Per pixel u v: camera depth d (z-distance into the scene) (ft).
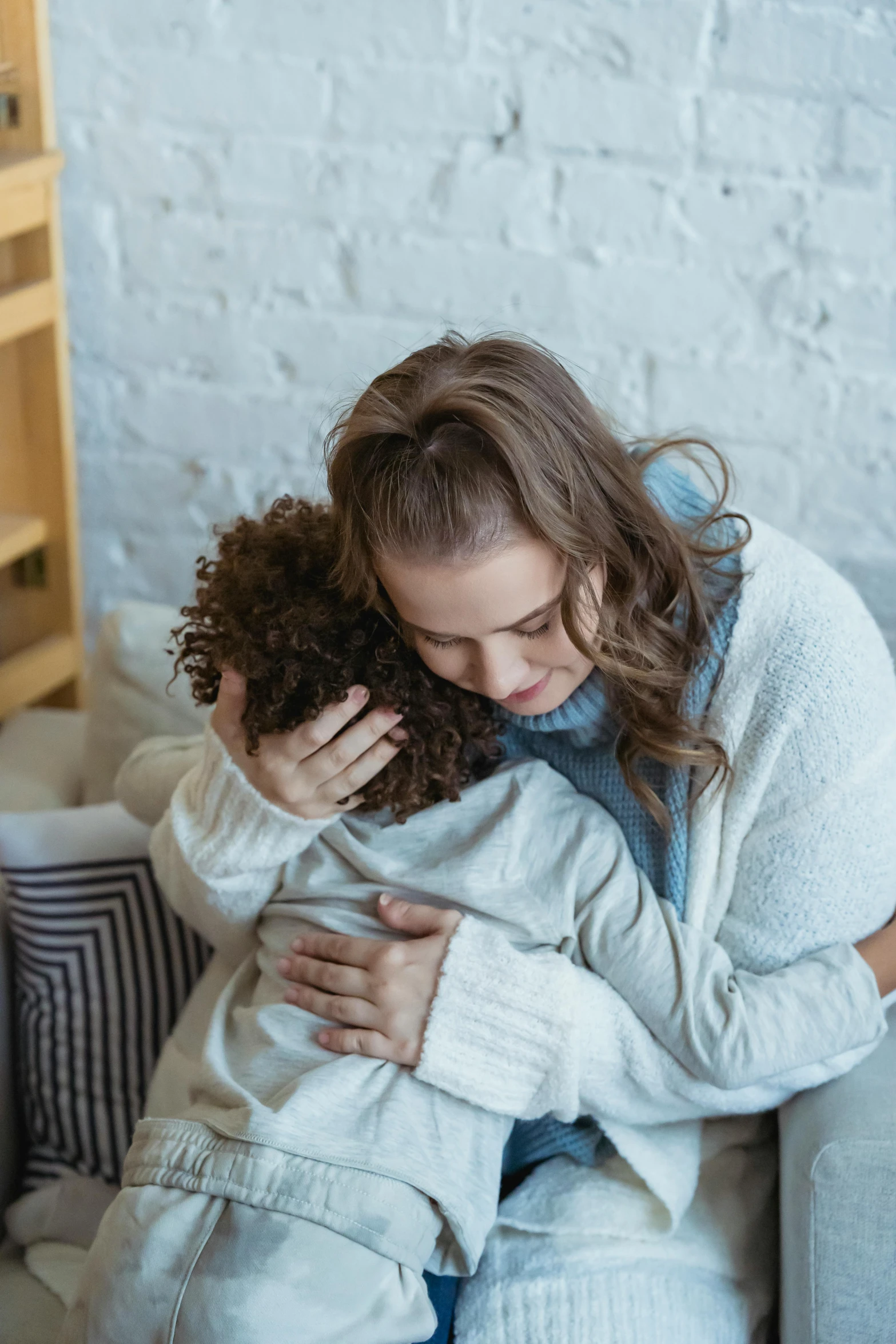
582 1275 2.86
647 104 4.18
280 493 5.02
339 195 4.52
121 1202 2.60
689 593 2.87
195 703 3.87
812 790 2.89
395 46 4.27
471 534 2.47
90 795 4.14
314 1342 2.43
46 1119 3.63
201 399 4.93
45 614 5.02
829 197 4.20
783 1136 2.95
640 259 4.41
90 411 5.04
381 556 2.57
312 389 4.83
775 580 2.95
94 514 5.21
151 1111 3.31
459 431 2.51
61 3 4.41
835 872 2.92
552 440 2.58
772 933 2.99
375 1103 2.73
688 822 3.03
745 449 4.60
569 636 2.65
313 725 2.80
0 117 4.32
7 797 4.10
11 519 4.81
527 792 3.09
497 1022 2.81
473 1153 2.77
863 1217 2.65
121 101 4.52
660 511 2.83
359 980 2.87
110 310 4.85
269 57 4.37
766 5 3.99
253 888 3.15
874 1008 2.82
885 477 4.54
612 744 3.14
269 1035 2.90
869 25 3.96
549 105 4.25
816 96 4.08
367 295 4.65
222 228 4.64
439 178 4.43
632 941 2.91
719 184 4.25
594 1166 3.11
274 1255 2.44
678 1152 3.04
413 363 2.70
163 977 3.68
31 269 4.48
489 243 4.49
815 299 4.35
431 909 2.95
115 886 3.66
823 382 4.45
